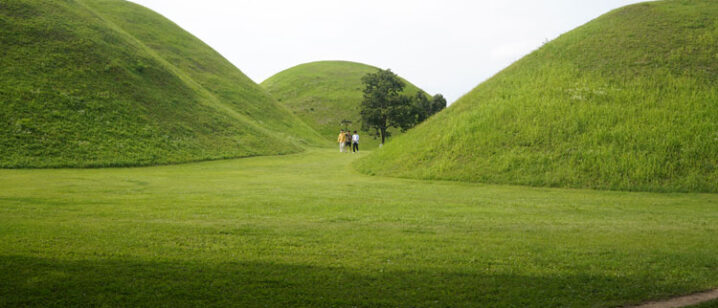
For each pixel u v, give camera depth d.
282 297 3.71
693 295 3.94
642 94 17.05
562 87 19.34
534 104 18.48
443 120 21.50
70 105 22.06
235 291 3.83
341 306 3.54
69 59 25.84
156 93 29.19
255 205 8.60
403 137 22.06
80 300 3.53
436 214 7.89
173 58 49.84
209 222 6.68
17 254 4.63
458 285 4.07
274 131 44.22
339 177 16.00
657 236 6.13
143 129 23.66
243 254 4.93
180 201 8.93
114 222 6.46
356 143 35.09
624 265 4.75
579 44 23.83
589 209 8.74
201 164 21.42
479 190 12.14
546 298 3.79
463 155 16.61
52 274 4.09
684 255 5.15
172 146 23.47
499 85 22.53
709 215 8.09
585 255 5.11
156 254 4.83
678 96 16.36
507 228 6.63
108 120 22.66
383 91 61.16
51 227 5.93
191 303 3.54
